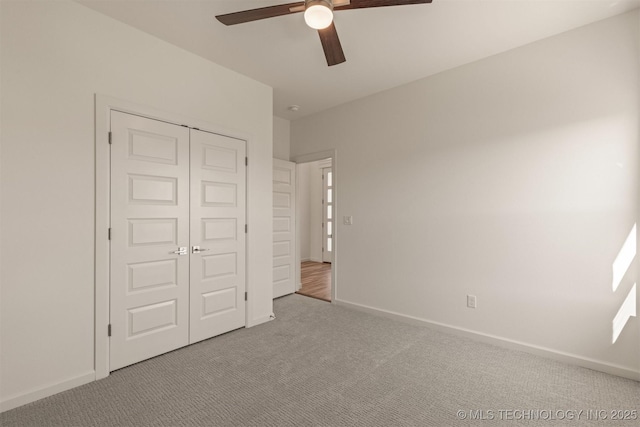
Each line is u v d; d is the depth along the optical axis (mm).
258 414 1819
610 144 2262
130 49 2395
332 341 2889
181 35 2529
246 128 3268
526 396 1992
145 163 2475
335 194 4102
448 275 3090
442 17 2264
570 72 2424
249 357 2555
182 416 1800
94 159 2195
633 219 2178
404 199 3424
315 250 8086
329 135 4207
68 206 2076
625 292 2207
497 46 2664
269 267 3537
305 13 1785
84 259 2146
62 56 2059
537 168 2572
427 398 1974
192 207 2797
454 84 3057
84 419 1770
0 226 1824
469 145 2949
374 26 2377
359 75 3234
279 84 3473
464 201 2980
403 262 3430
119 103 2314
